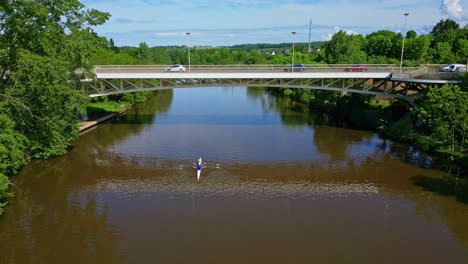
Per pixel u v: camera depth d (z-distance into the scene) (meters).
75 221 32.25
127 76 57.44
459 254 27.59
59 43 40.41
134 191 38.94
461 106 45.50
